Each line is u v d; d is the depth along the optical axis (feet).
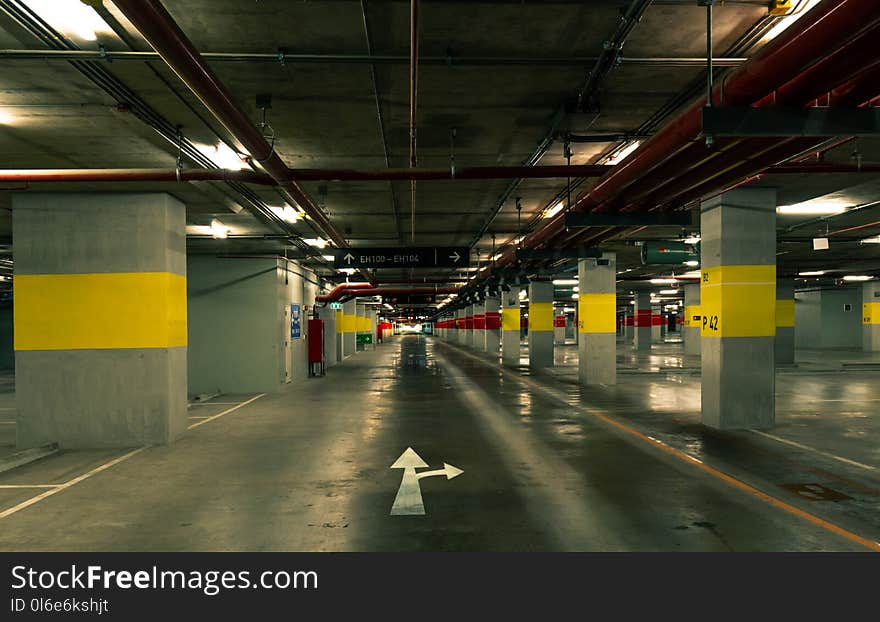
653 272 103.30
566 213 30.37
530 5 16.71
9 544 16.17
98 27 17.29
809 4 16.49
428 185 37.42
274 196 38.17
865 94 15.76
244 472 24.03
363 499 19.99
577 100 23.76
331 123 26.27
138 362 30.42
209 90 16.69
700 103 17.49
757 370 33.65
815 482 21.86
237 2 16.44
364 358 110.63
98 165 32.22
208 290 55.31
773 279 33.78
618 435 31.53
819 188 36.37
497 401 46.34
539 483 21.89
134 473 24.11
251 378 54.65
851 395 48.78
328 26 17.88
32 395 30.25
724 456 26.32
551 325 85.76
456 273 97.71
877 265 85.20
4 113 24.49
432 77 21.54
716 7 16.93
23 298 30.42
